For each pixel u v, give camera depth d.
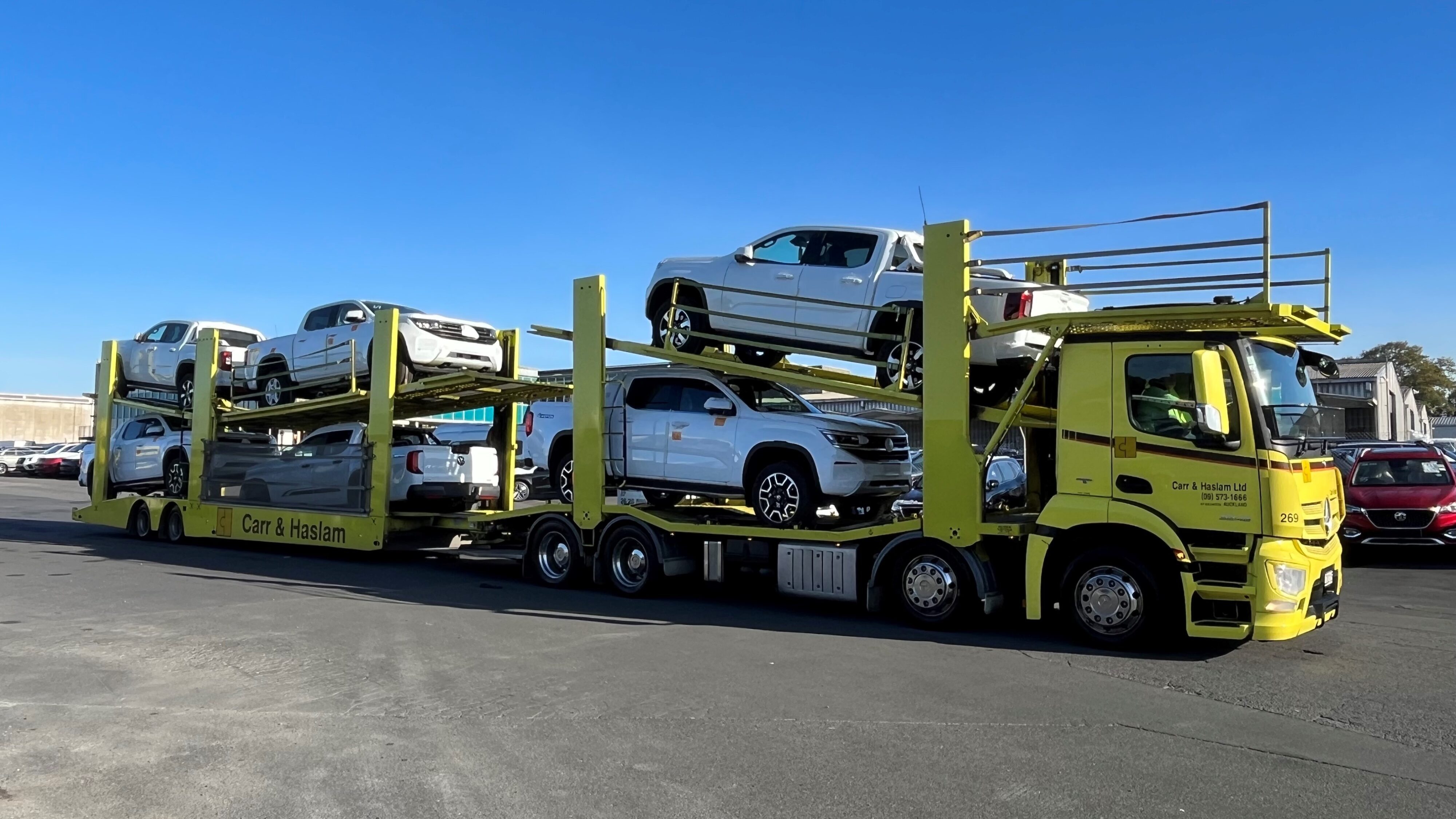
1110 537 7.77
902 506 10.61
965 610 8.32
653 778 4.66
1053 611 9.13
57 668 6.85
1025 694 6.20
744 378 10.50
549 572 11.17
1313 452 7.57
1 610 9.23
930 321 8.35
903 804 4.33
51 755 5.00
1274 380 7.47
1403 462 13.70
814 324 9.41
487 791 4.49
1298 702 6.05
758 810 4.26
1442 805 4.35
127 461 17.14
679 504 11.57
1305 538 7.21
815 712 5.77
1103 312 7.54
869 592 8.75
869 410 19.88
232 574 11.92
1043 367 8.00
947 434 8.26
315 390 14.46
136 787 4.55
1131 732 5.40
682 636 8.09
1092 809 4.28
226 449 14.88
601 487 10.50
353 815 4.21
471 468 13.45
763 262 9.91
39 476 41.78
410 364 13.08
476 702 5.98
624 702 5.98
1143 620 7.45
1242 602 7.07
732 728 5.44
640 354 10.43
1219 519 7.16
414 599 10.05
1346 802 4.38
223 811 4.25
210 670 6.81
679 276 10.45
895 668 6.91
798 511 9.41
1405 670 6.93
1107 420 7.62
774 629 8.46
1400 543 12.96
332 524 13.23
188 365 15.73
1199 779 4.66
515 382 12.36
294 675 6.68
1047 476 9.17
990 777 4.67
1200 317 7.20
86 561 13.20
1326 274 7.32
